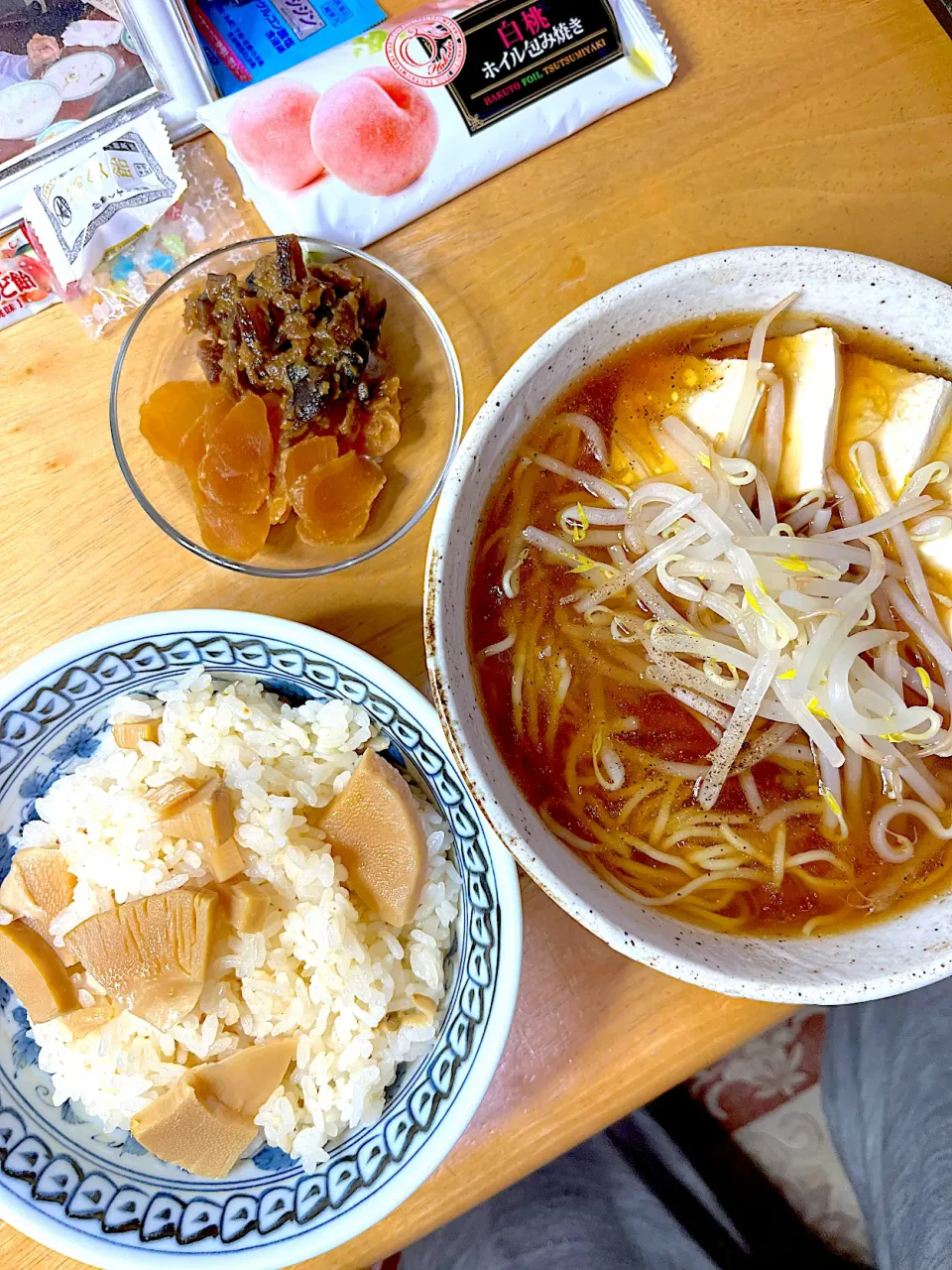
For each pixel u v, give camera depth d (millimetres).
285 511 282
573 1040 265
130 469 290
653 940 214
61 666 244
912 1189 376
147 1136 237
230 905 250
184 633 246
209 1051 247
